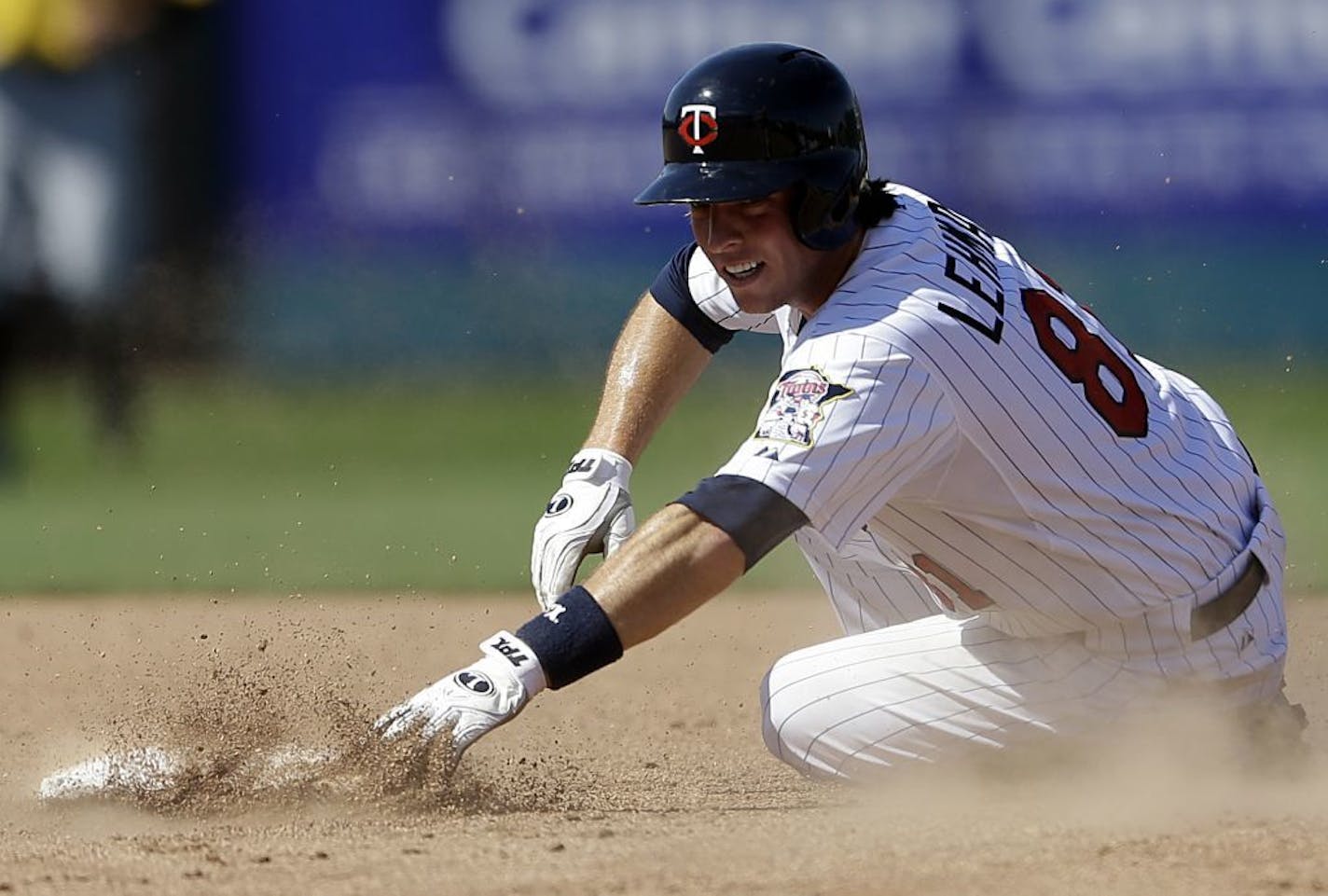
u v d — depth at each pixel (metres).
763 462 12.41
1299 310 43.75
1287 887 10.38
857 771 14.28
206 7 45.88
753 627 25.98
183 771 14.57
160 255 46.25
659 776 16.27
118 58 45.72
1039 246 44.53
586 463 15.45
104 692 20.78
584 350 45.84
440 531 34.47
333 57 45.72
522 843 12.09
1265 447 40.12
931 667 14.05
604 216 45.53
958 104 44.50
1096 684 13.75
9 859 12.20
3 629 25.38
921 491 13.16
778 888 10.62
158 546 33.53
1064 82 44.16
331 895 10.80
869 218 13.37
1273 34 43.47
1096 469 13.23
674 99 13.24
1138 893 10.31
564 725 19.28
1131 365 14.09
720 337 15.96
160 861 11.84
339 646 23.75
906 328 12.59
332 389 46.19
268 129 46.03
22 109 45.66
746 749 17.86
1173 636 13.62
